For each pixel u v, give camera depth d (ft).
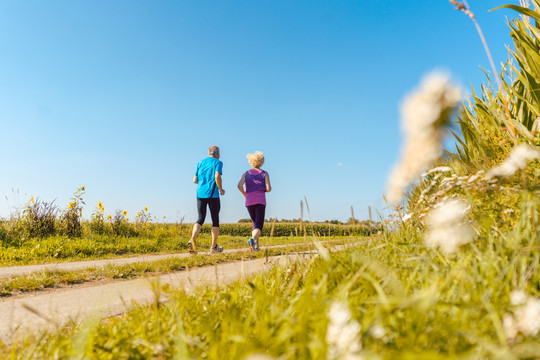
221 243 34.19
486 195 6.84
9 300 10.61
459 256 5.41
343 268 6.93
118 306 9.35
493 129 11.03
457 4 5.14
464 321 3.89
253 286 6.14
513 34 11.00
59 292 11.63
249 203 21.91
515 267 5.00
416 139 2.03
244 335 4.25
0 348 6.07
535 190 6.04
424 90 2.02
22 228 29.91
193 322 5.74
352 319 3.84
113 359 4.89
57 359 4.99
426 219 7.00
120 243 30.86
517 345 3.26
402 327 4.12
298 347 3.66
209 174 22.57
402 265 6.33
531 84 10.41
